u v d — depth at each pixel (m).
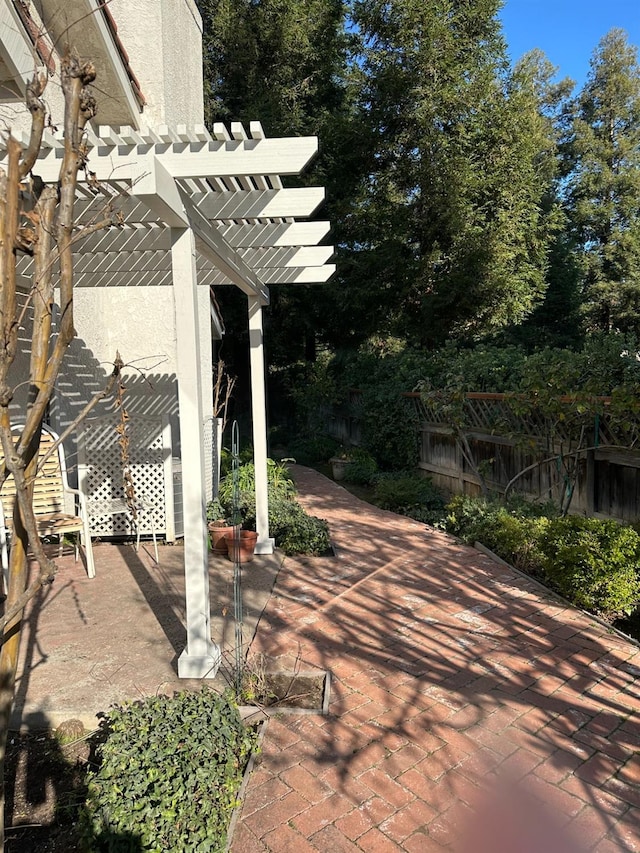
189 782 2.31
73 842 2.37
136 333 7.82
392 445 11.61
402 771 2.76
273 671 3.65
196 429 3.40
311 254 5.14
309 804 2.55
